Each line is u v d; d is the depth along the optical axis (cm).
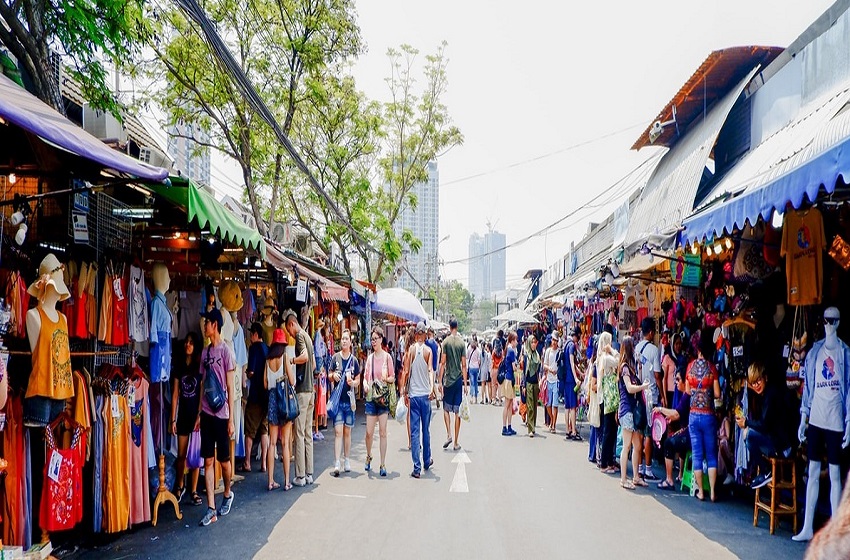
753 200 512
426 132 2623
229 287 842
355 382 893
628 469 903
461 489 776
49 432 490
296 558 523
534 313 2547
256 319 987
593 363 937
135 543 561
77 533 569
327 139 2030
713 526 618
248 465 888
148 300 645
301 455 798
